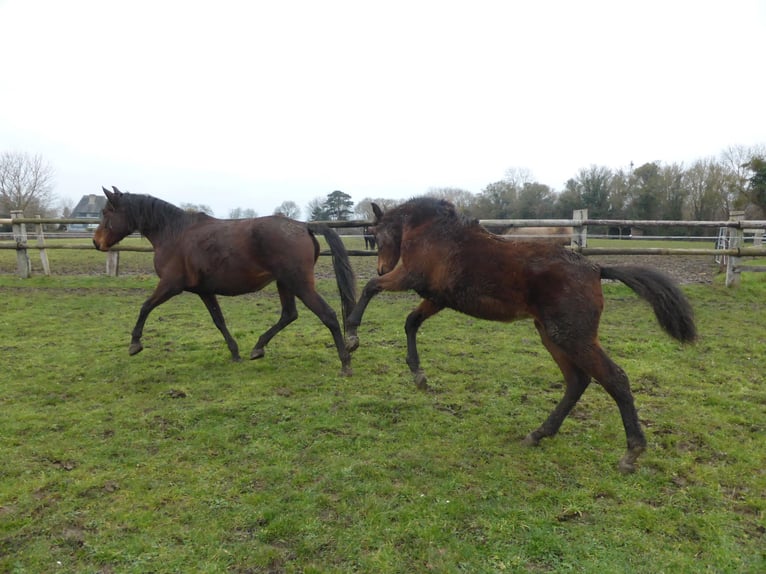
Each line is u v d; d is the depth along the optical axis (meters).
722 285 8.89
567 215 39.19
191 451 3.20
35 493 2.71
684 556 2.26
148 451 3.20
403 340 5.95
